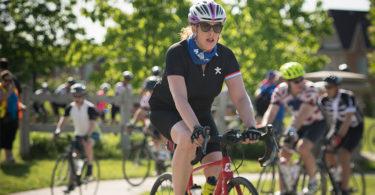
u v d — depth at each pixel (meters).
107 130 28.41
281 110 17.88
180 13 28.98
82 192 19.25
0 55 30.70
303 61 32.88
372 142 37.38
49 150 27.56
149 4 29.64
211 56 9.17
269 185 18.92
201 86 9.30
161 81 9.60
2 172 21.84
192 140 8.20
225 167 8.79
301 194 15.36
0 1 30.78
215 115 28.08
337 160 18.12
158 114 9.62
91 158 18.27
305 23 32.50
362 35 104.25
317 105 15.27
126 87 28.30
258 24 30.27
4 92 22.58
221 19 8.86
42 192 18.77
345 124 16.95
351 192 17.73
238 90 9.43
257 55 30.00
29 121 27.09
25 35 31.25
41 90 45.62
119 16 30.38
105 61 31.80
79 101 18.31
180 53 9.14
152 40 30.27
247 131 8.27
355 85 38.72
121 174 22.73
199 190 9.01
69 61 32.22
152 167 23.84
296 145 15.47
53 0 30.92
